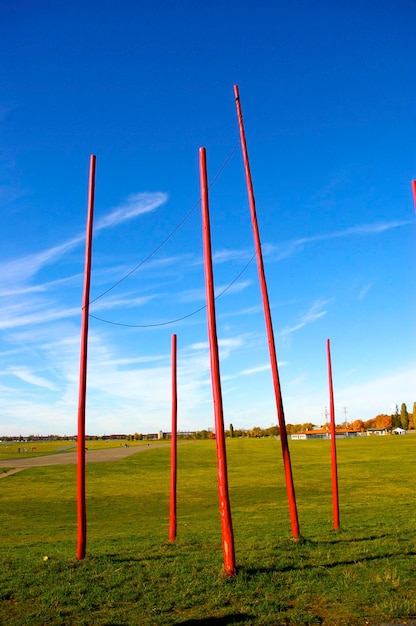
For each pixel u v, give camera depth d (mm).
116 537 22375
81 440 14648
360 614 9133
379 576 11273
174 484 19203
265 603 9758
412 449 103625
